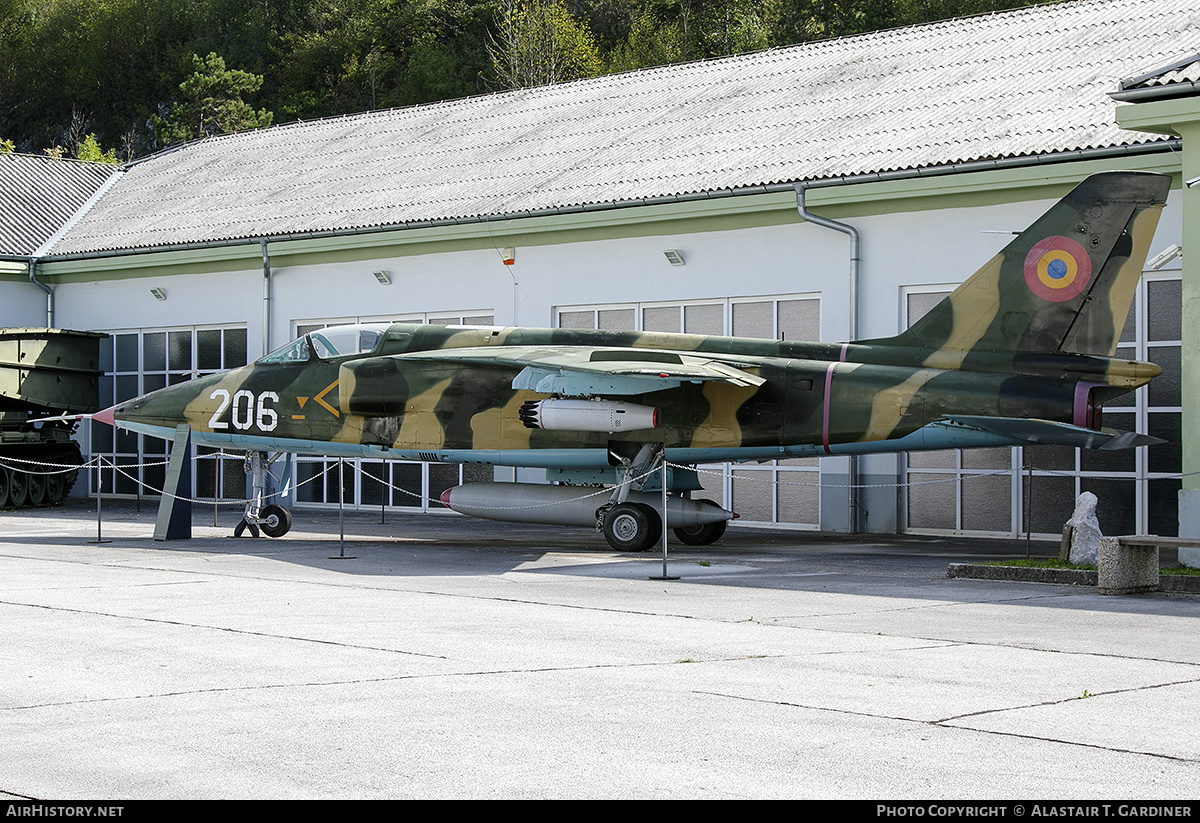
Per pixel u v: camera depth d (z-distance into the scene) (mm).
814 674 7773
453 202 24188
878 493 20062
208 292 27438
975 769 5594
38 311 30000
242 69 73875
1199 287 13367
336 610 10672
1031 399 14156
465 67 71938
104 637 9086
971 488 19328
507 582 13055
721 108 25125
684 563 15203
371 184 27297
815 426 15492
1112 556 12039
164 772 5480
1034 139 17969
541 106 29766
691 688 7301
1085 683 7566
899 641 9141
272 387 18547
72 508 26531
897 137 20219
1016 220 18125
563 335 17266
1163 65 13953
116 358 29141
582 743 6000
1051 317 14266
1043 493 18703
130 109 77125
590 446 16797
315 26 76438
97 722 6398
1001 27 24719
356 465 18703
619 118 26781
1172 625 10047
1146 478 17734
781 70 26625
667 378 14898
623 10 74062
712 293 21156
